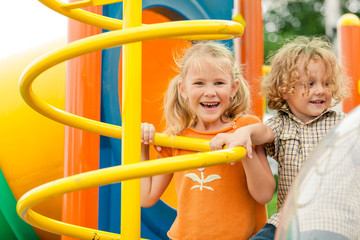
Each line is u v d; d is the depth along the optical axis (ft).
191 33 4.73
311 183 3.67
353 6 43.32
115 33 4.76
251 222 6.32
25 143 9.96
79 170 8.15
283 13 44.88
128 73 5.27
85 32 8.30
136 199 5.25
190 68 6.54
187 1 10.27
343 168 3.61
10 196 9.62
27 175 9.87
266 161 6.47
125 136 5.25
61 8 6.12
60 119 6.19
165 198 9.84
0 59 10.60
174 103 7.09
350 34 14.67
